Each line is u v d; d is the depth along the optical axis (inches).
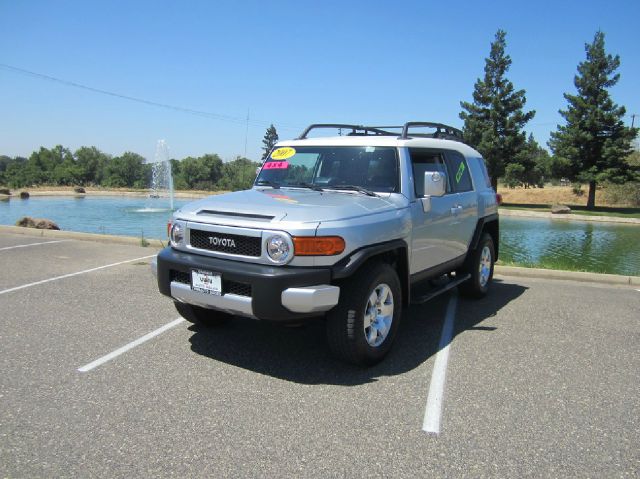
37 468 109.1
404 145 197.3
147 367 166.1
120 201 1802.4
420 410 139.9
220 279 155.2
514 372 168.1
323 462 113.8
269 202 169.6
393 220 175.9
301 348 187.5
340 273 151.5
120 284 279.1
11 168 4328.3
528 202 2236.7
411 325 220.2
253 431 126.6
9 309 228.4
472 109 1945.1
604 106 1777.8
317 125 233.1
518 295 280.2
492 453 119.0
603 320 231.5
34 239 451.2
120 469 109.5
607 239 933.8
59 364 166.9
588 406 144.2
